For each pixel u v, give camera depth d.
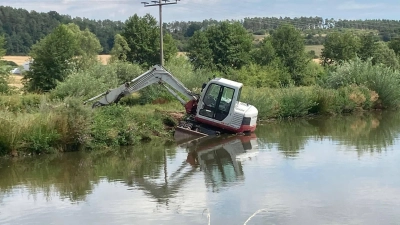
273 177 14.78
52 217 11.31
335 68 44.94
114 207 11.98
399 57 72.06
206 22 111.00
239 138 22.45
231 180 14.52
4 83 36.31
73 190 13.58
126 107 22.38
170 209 11.75
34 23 95.00
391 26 127.31
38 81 42.25
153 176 15.15
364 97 34.34
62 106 19.34
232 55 63.91
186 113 24.17
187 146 20.34
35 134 17.98
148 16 64.81
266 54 62.56
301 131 24.84
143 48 62.75
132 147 20.00
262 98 28.62
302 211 11.52
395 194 12.86
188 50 65.88
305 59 64.69
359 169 15.68
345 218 11.02
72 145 18.86
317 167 16.03
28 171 15.77
